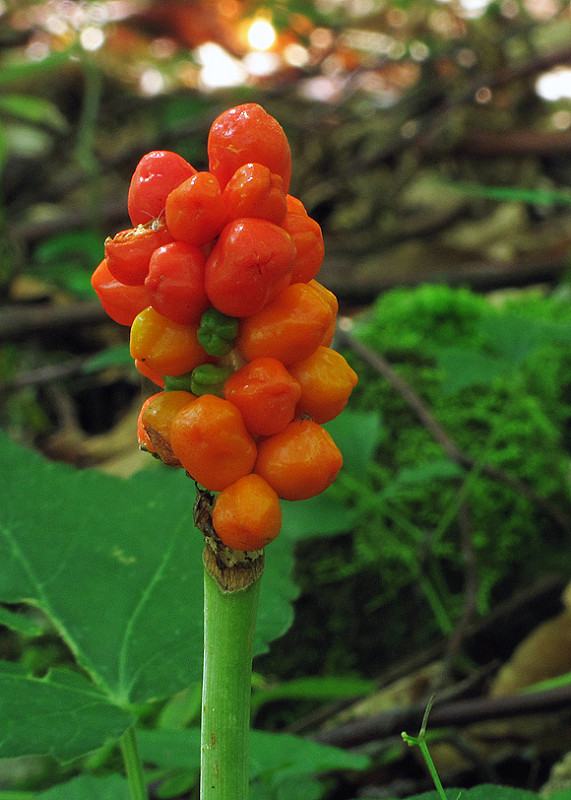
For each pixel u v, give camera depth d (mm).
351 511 414
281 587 270
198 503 207
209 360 203
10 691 237
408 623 441
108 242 199
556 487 470
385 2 901
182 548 272
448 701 334
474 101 883
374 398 501
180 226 195
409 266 847
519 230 897
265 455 202
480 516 450
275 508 201
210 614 207
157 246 199
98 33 839
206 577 207
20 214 895
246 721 209
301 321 198
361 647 444
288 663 446
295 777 287
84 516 276
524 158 895
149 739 272
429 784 369
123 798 278
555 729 373
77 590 262
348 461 418
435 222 906
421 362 520
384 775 383
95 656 251
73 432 638
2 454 283
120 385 696
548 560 453
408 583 442
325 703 423
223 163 199
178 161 202
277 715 429
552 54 798
